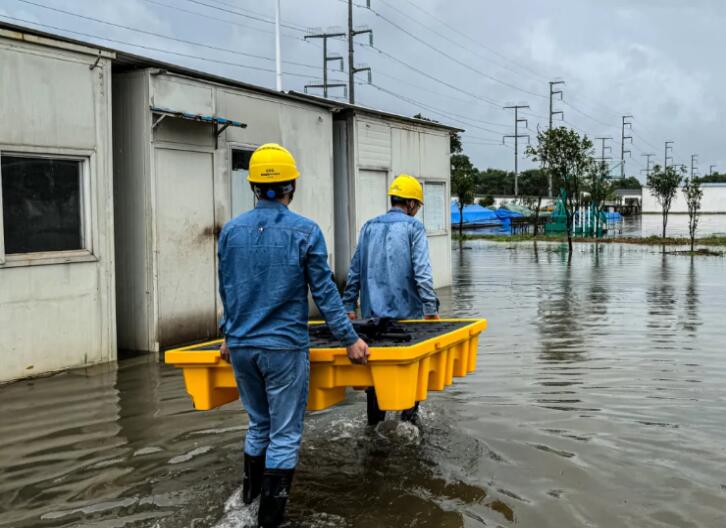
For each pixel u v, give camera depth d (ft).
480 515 13.71
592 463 16.38
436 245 51.96
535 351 28.96
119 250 29.53
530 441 17.88
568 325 35.12
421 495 14.62
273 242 13.08
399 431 18.61
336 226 43.80
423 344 14.16
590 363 26.73
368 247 19.22
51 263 25.23
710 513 13.78
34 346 24.82
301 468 16.12
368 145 44.24
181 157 30.14
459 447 17.46
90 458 16.83
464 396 22.15
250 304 13.09
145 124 28.55
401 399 13.82
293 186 13.71
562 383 23.76
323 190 39.70
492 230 171.12
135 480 15.51
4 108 23.79
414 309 19.17
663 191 111.45
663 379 24.27
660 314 38.52
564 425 19.19
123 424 19.43
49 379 24.40
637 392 22.59
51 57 25.17
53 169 25.70
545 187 311.06
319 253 13.20
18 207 24.57
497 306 41.75
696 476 15.60
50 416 20.16
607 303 42.93
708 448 17.37
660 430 18.75
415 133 49.52
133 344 29.50
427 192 51.57
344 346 13.73
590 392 22.59
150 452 17.24
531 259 79.15
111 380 24.26
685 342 30.71
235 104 33.01
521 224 153.99
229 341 13.33
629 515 13.70
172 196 29.73
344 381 14.32
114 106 29.27
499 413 20.31
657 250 93.25
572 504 14.19
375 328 15.29
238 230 13.29
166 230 29.48
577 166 91.09
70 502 14.40
